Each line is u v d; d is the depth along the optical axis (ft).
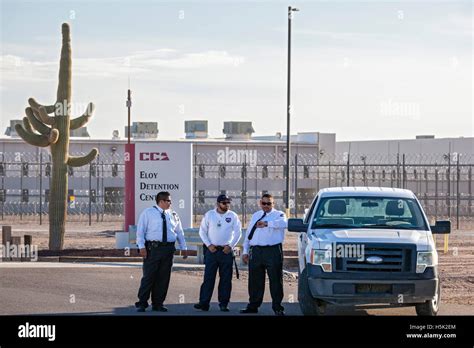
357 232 54.24
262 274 57.41
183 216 100.58
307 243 55.11
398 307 58.44
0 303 61.26
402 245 52.70
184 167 100.89
